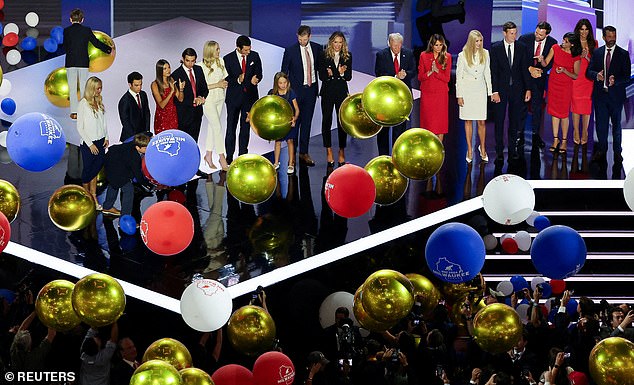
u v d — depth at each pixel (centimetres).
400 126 2578
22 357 2070
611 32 2491
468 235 1922
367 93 1902
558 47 2544
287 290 2214
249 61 2508
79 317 1848
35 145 1833
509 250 2391
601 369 1794
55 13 2908
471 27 2783
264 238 2320
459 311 2255
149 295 2148
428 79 2502
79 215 1925
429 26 2805
